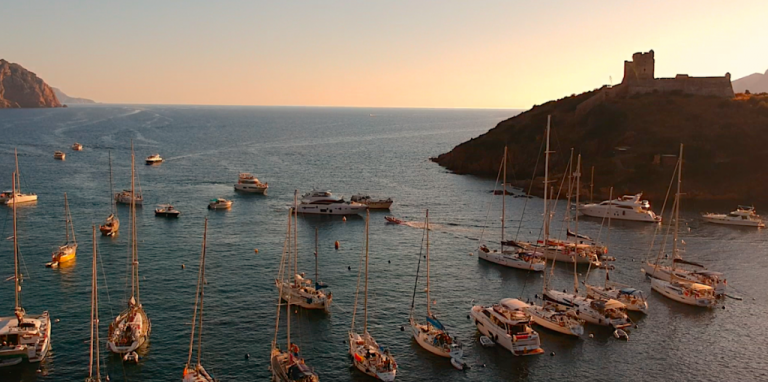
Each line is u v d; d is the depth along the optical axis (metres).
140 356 61.47
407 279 89.25
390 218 131.75
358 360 59.78
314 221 130.38
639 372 60.50
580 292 84.50
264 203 150.25
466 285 87.19
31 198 141.62
